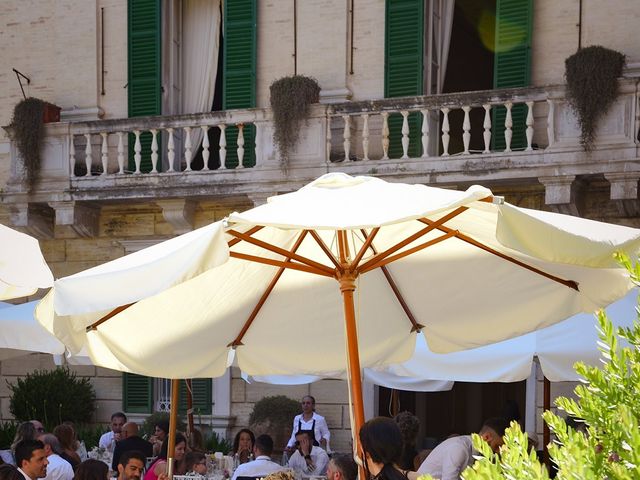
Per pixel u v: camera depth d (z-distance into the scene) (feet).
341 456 23.25
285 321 24.66
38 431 38.65
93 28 57.88
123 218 57.06
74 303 17.43
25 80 58.85
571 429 10.11
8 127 56.24
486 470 9.23
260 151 51.93
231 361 26.02
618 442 9.56
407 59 51.80
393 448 16.62
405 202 17.65
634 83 45.27
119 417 46.83
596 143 45.85
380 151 52.08
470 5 63.67
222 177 52.29
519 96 47.80
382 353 25.00
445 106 49.21
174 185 53.06
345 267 21.03
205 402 54.60
